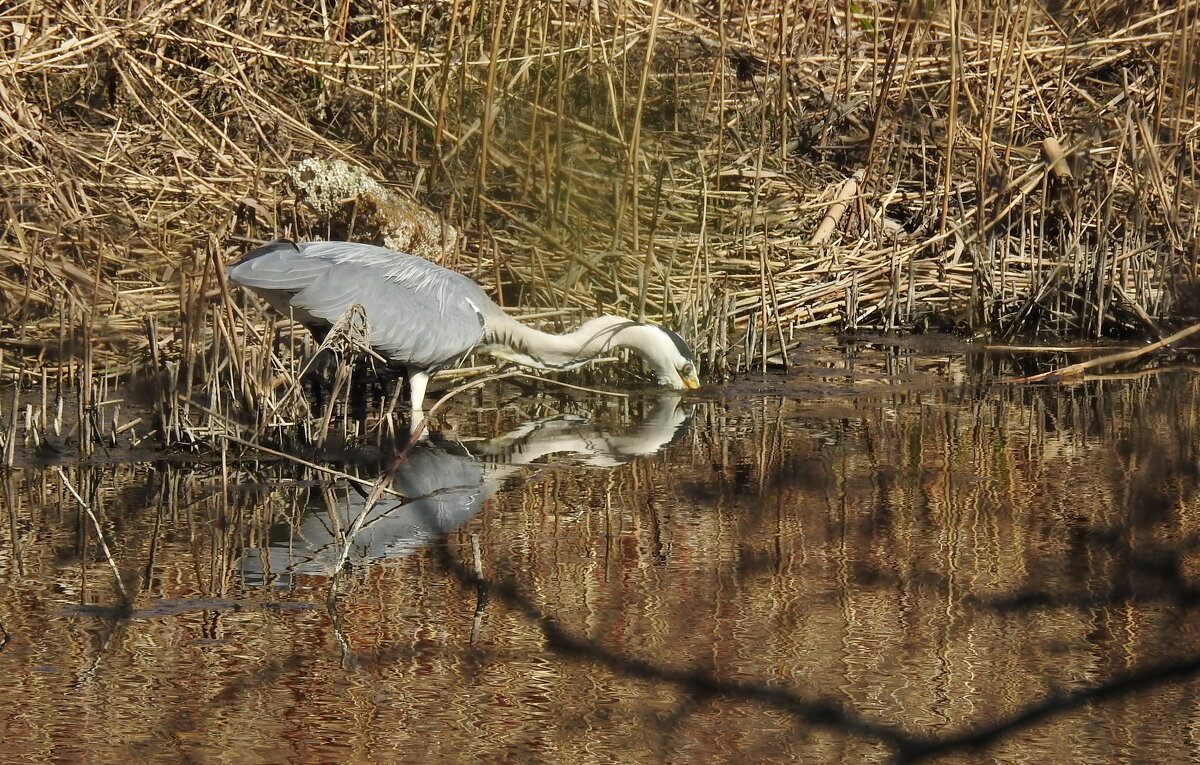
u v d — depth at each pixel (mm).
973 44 24578
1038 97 23188
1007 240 20891
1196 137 22141
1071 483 12828
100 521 11609
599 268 19062
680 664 8828
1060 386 16875
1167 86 23719
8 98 19359
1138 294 19562
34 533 11258
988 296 19750
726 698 8375
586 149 21844
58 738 7758
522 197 20281
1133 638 9258
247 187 19188
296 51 22969
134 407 14969
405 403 16328
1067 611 9719
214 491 12547
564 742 7836
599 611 9719
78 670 8656
